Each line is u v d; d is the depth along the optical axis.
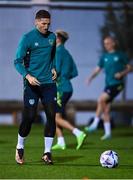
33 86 22.17
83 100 54.25
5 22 53.72
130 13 55.81
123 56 37.69
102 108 38.41
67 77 30.52
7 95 53.81
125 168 21.73
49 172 20.39
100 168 21.59
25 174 19.84
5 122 57.69
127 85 55.78
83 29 54.88
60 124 29.42
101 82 54.25
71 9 52.09
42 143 32.59
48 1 51.28
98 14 55.22
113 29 55.97
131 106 55.06
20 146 22.50
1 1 54.41
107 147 30.66
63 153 27.03
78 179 18.94
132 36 56.53
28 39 22.03
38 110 52.97
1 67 53.44
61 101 30.00
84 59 54.59
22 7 51.62
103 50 54.62
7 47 53.69
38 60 22.22
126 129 48.41
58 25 54.41
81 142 29.02
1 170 20.75
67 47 54.69
